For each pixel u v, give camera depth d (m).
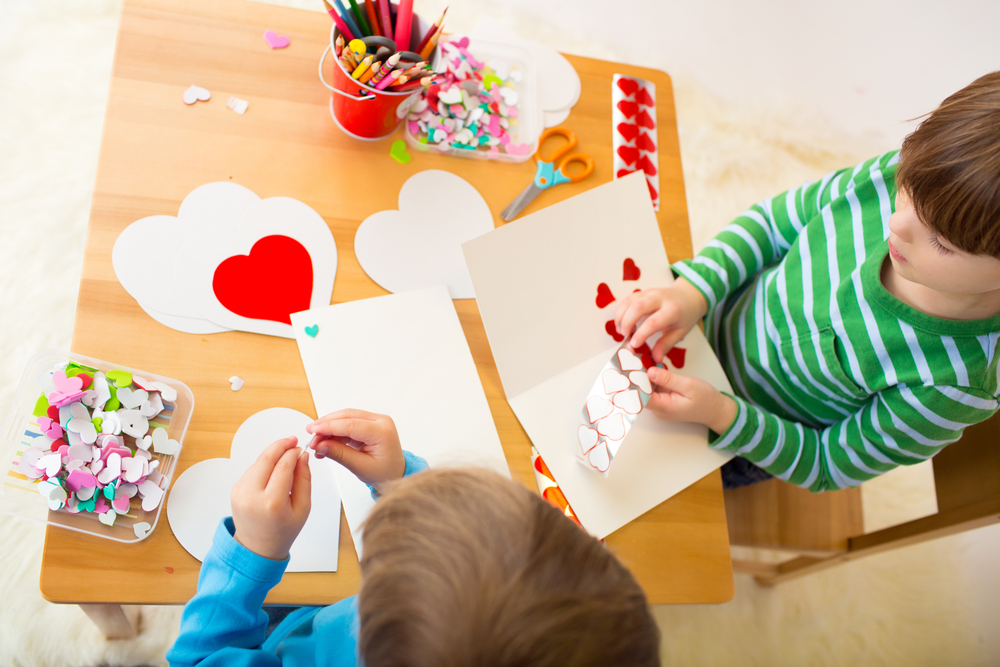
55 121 1.38
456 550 0.36
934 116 0.57
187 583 0.61
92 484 0.60
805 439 0.83
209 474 0.64
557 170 0.85
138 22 0.76
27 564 1.09
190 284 0.69
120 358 0.66
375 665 0.37
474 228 0.81
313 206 0.76
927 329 0.72
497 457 0.72
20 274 1.27
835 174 0.87
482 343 0.76
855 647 1.39
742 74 1.87
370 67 0.68
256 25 0.80
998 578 1.48
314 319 0.72
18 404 0.62
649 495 0.74
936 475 0.92
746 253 0.90
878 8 2.08
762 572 1.33
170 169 0.72
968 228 0.54
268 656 0.56
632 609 0.36
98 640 1.07
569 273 0.79
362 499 0.66
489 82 0.85
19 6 1.41
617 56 1.76
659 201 0.89
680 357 0.83
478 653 0.33
